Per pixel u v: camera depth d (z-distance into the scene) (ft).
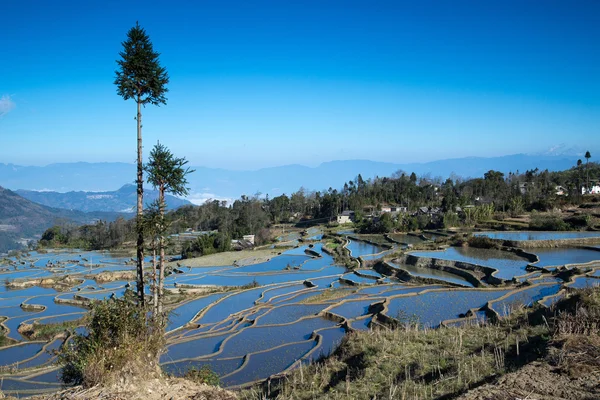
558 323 63.36
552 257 216.13
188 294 196.75
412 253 245.45
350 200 552.00
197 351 118.32
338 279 218.79
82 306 195.52
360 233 396.57
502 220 349.82
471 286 174.70
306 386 67.21
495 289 160.56
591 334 55.01
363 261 249.55
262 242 387.75
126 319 47.88
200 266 282.56
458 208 420.77
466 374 53.83
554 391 39.60
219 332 134.41
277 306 163.43
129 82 78.38
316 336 122.42
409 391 52.34
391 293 170.40
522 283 163.02
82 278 264.52
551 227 298.56
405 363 64.80
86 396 40.34
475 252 245.86
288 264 271.90
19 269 316.81
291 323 140.15
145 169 78.02
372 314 140.46
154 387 43.70
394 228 382.01
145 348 46.75
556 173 617.21
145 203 82.94
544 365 46.42
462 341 71.51
